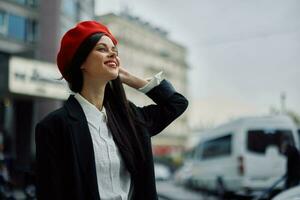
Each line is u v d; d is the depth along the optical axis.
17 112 16.39
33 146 16.11
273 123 12.46
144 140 1.65
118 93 1.70
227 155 13.20
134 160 1.59
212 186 14.17
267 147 12.29
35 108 16.34
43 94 14.30
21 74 13.71
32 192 8.27
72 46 1.59
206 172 14.76
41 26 15.93
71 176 1.46
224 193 13.46
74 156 1.47
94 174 1.48
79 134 1.51
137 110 1.75
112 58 1.63
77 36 1.60
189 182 16.80
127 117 1.66
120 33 40.66
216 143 14.27
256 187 12.09
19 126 16.30
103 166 1.52
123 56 46.78
